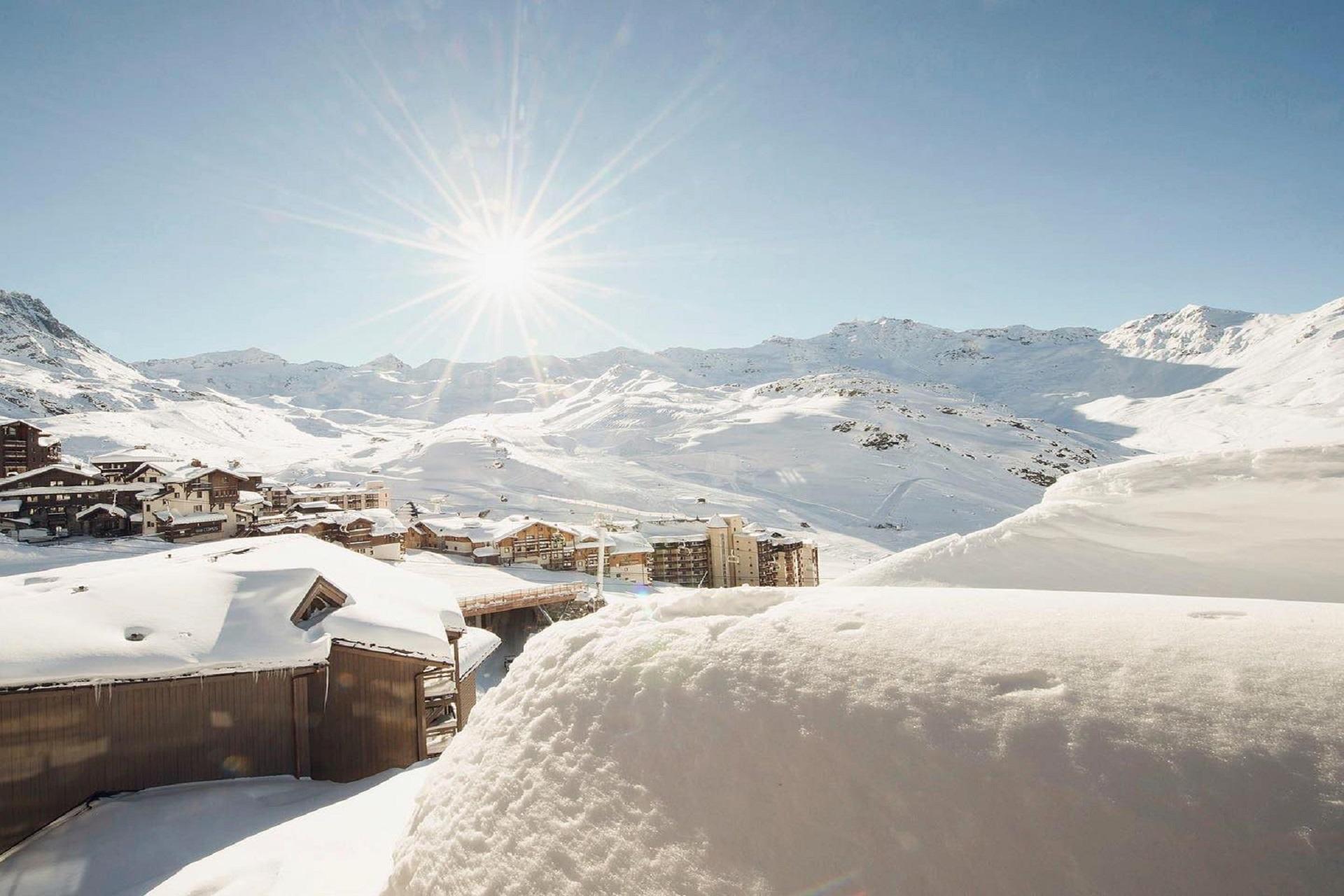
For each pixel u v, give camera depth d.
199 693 13.01
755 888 2.51
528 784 3.81
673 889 2.72
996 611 3.48
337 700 14.53
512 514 100.94
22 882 9.69
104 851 10.30
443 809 4.40
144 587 14.31
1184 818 1.98
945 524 113.62
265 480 76.12
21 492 53.41
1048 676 2.70
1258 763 2.04
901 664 3.05
